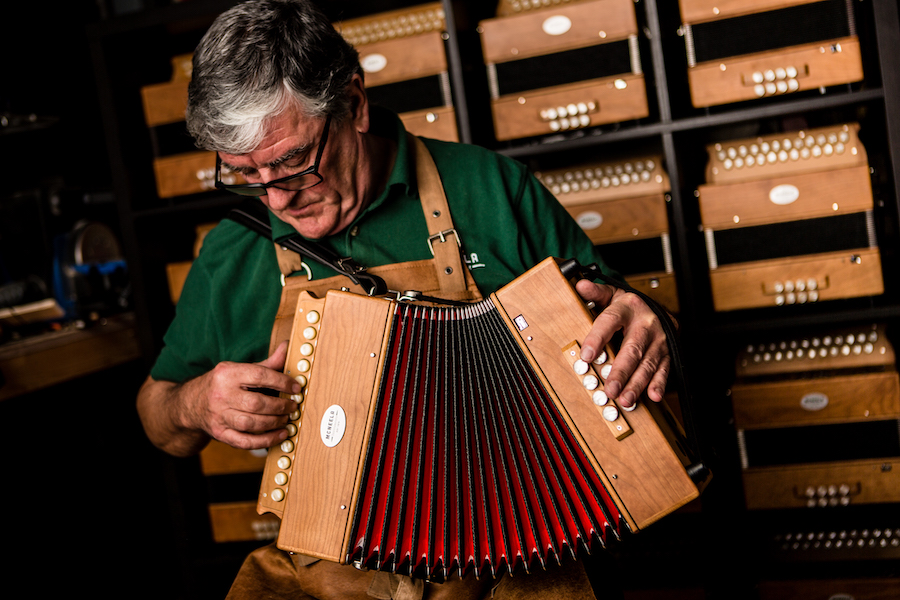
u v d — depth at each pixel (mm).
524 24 1738
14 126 2094
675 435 960
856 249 1654
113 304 2072
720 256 1723
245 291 1220
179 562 1956
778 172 1717
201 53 968
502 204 1207
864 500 1679
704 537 1775
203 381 1084
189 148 1899
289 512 936
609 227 1782
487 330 956
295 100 952
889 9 1561
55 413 2078
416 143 1218
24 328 1881
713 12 1649
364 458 917
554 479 931
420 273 1140
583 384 912
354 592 1069
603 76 1719
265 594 1128
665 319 972
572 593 1035
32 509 1962
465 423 944
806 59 1623
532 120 1755
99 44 1856
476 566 920
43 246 2170
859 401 1666
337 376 939
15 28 2176
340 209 1102
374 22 1805
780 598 1743
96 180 2447
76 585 2055
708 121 1677
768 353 1792
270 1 1006
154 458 2400
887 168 1645
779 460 1724
